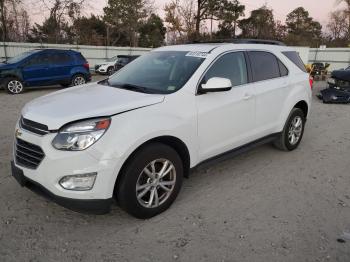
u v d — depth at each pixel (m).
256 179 4.54
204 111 3.79
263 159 5.31
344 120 8.48
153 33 47.81
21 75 12.52
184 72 3.91
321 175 4.74
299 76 5.49
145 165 3.27
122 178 3.18
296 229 3.35
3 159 4.97
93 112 3.08
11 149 5.43
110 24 42.59
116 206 3.75
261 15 47.16
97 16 43.88
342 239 3.20
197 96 3.76
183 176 3.86
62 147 2.95
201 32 42.66
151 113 3.31
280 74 5.15
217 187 4.27
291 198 4.02
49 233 3.22
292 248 3.05
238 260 2.88
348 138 6.74
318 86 17.19
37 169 3.08
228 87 3.66
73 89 4.13
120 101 3.34
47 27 30.73
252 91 4.46
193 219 3.51
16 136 3.37
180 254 2.96
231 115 4.15
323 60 32.19
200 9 41.38
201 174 4.67
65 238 3.15
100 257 2.90
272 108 4.89
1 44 21.59
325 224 3.45
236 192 4.14
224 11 41.88
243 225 3.41
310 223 3.47
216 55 4.11
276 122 5.07
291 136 5.57
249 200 3.94
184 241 3.13
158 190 3.57
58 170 2.96
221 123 4.04
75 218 3.49
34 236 3.17
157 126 3.29
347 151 5.86
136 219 3.49
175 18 41.09
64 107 3.28
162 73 4.07
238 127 4.32
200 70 3.88
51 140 2.99
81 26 36.09
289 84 5.20
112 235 3.21
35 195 3.93
